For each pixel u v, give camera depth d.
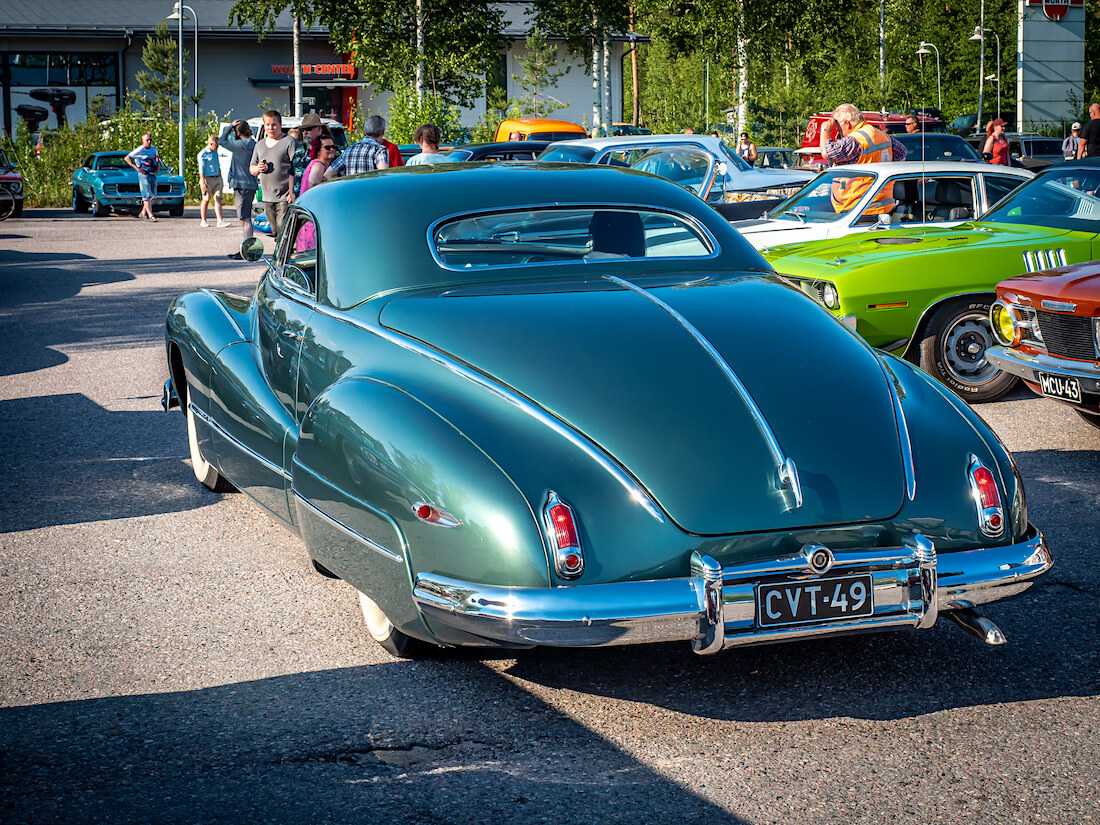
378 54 35.59
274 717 3.29
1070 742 3.08
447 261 3.88
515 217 4.04
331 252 4.01
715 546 2.97
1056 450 6.19
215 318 5.06
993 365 6.78
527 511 2.93
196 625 3.99
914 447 3.23
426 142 10.76
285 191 13.42
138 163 25.20
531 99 44.94
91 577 4.47
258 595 4.28
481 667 3.63
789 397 3.24
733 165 13.84
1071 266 6.43
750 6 36.97
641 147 13.88
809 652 3.70
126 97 43.78
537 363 3.27
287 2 37.34
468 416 3.13
